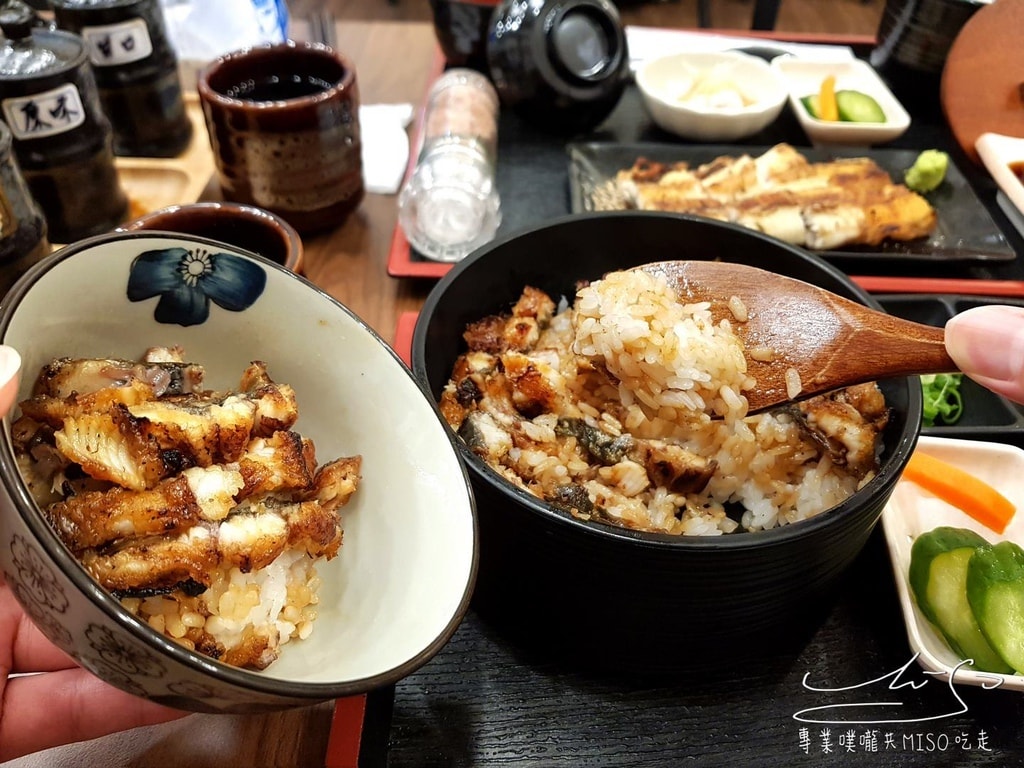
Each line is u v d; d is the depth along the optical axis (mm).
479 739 226
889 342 232
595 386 274
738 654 234
